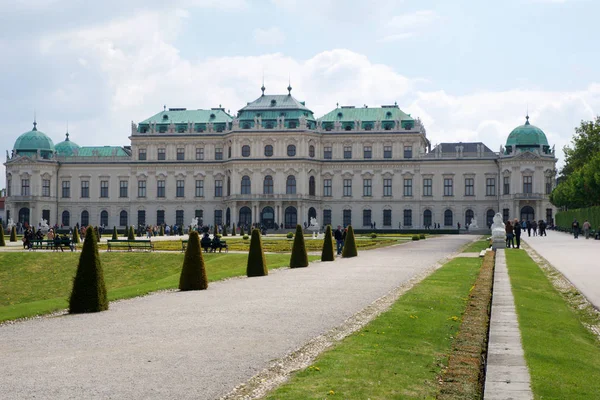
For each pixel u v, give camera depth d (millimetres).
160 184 187250
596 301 35219
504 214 174125
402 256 73812
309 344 24938
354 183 182250
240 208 180125
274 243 107375
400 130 180125
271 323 29266
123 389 19219
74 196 188500
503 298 33625
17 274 72875
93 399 18328
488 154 178875
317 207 182375
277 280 48531
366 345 23953
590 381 19422
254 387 19516
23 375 20859
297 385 19156
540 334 25078
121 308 36250
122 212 188000
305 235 149000
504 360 20531
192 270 44281
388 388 18875
